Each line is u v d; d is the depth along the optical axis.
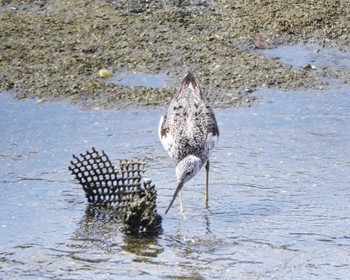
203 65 17.06
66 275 10.58
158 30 18.30
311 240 11.36
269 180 13.12
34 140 14.52
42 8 19.20
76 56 17.33
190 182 13.27
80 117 15.35
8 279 10.48
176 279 10.41
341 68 17.11
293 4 19.34
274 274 10.52
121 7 19.22
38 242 11.40
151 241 11.44
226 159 13.84
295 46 17.88
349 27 18.50
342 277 10.44
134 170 12.34
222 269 10.66
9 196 12.66
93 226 11.84
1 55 17.31
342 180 13.04
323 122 15.11
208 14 18.97
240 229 11.70
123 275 10.55
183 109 13.60
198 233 11.62
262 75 16.75
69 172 13.41
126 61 17.19
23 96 16.06
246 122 15.12
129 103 15.81
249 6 19.30
